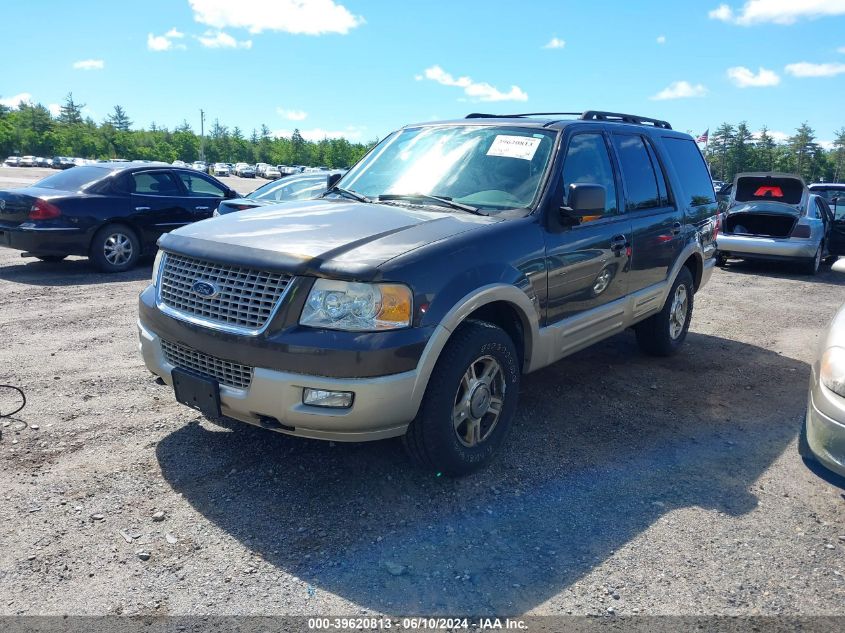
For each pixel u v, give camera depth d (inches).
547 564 116.3
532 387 206.8
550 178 165.6
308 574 111.3
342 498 135.2
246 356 124.6
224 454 151.9
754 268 501.4
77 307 290.8
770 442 172.7
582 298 174.9
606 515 133.1
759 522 132.7
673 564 117.6
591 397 200.1
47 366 208.4
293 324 122.6
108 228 379.9
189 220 417.7
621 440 169.9
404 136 197.2
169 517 126.3
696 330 293.1
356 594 106.7
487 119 194.1
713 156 5452.8
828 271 497.7
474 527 126.9
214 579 109.1
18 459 146.3
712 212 256.4
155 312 141.9
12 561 111.4
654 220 207.9
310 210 157.2
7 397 181.5
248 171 3476.9
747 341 276.4
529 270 152.3
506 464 153.3
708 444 169.8
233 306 128.6
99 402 180.1
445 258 133.0
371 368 120.7
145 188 398.3
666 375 224.8
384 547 119.4
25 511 126.1
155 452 151.9
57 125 5054.1
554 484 144.9
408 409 127.0
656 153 221.3
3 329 250.2
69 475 140.3
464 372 135.7
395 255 127.2
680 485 147.0
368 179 185.0
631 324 206.7
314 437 126.4
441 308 129.1
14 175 1935.3
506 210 159.9
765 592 110.8
